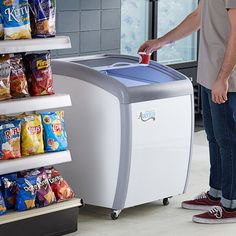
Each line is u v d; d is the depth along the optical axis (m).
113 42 8.69
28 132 5.88
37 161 5.89
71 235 6.07
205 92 6.40
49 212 5.93
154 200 6.62
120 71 6.75
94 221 6.39
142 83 6.61
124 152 6.30
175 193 6.77
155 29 9.32
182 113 6.66
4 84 5.79
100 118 6.36
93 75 6.36
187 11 9.89
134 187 6.43
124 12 9.02
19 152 5.84
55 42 5.97
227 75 6.02
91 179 6.49
